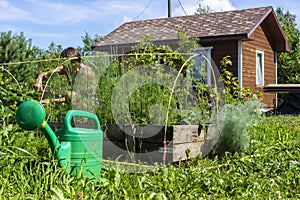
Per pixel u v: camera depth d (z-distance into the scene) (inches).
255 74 689.6
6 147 151.9
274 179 178.4
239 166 194.2
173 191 143.8
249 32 599.5
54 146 139.4
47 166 140.5
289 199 156.3
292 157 223.8
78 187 135.5
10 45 580.7
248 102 230.1
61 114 220.2
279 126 314.2
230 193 154.1
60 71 236.2
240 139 209.2
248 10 703.7
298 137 280.4
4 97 231.5
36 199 125.6
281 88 589.6
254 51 690.8
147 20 762.8
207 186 155.4
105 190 136.8
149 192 139.6
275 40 770.8
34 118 132.9
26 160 146.9
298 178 179.8
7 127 181.5
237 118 209.3
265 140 248.1
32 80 261.6
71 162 143.0
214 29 637.9
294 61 971.9
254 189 161.5
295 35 1095.6
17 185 134.7
